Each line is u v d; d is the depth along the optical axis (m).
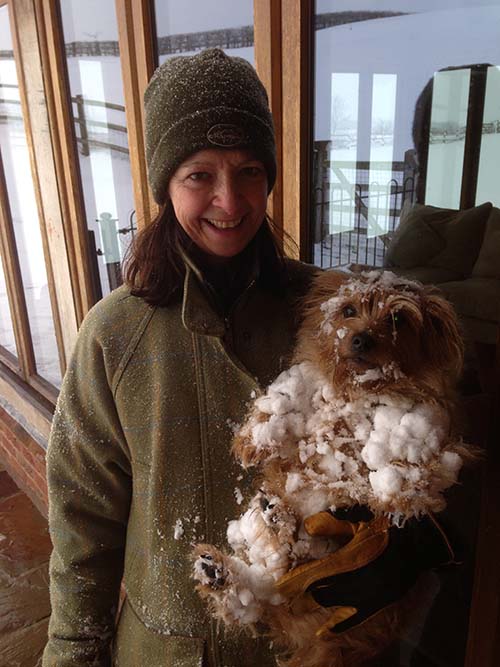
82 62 2.38
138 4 1.84
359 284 0.99
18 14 2.56
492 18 1.08
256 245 1.04
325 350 0.97
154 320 1.01
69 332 2.93
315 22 1.37
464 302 1.21
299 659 1.00
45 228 2.90
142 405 1.01
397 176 1.33
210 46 1.69
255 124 0.91
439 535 0.93
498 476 1.01
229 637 1.00
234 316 1.02
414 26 1.20
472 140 1.19
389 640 1.02
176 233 0.99
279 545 0.92
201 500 1.00
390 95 1.29
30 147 2.81
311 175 1.49
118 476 1.11
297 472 0.95
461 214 1.24
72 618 1.13
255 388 0.98
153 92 0.95
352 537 0.92
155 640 1.04
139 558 1.07
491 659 1.09
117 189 2.43
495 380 1.00
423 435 0.85
